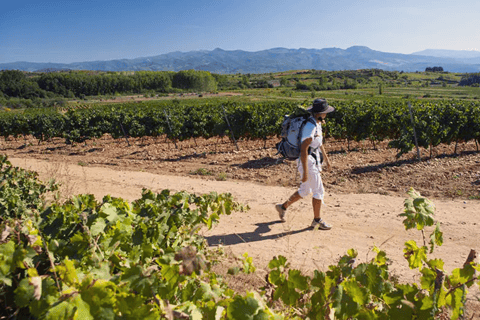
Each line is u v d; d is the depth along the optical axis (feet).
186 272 4.41
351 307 4.30
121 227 5.62
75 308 3.53
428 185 22.31
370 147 42.68
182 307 4.36
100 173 31.37
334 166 30.09
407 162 30.19
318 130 14.43
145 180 27.61
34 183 13.44
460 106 43.70
